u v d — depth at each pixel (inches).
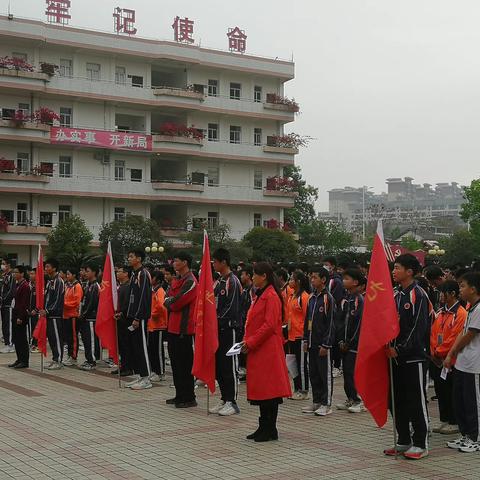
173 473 260.4
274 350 308.2
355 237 3068.4
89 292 537.3
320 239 2143.2
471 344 293.3
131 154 1610.5
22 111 1450.5
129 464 272.5
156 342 488.7
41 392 438.6
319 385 376.5
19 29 1451.8
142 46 1594.5
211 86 1723.7
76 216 1433.3
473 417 293.7
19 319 541.0
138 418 359.6
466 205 2027.6
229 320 377.4
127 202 1620.3
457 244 2034.9
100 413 372.5
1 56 1478.8
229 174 1742.1
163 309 486.9
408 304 284.2
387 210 3946.9
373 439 315.9
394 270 293.0
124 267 518.9
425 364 284.7
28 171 1483.8
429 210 5644.7
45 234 1489.9
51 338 543.2
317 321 374.6
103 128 1574.8
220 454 287.7
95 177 1562.5
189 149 1633.9
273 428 311.6
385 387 285.9
